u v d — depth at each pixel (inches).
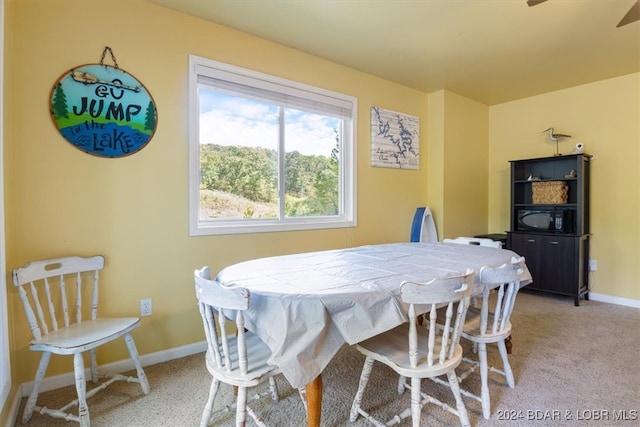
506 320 69.2
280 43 108.7
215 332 54.1
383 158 140.9
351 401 70.4
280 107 113.0
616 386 75.5
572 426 62.4
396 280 59.9
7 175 67.9
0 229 61.3
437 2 86.0
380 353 58.6
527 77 138.2
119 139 82.7
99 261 78.3
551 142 156.6
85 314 79.7
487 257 82.5
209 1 86.1
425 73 134.0
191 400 71.7
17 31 71.2
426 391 74.2
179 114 91.0
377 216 139.8
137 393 74.1
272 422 64.1
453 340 56.6
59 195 76.0
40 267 68.9
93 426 63.1
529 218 152.4
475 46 110.8
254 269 68.7
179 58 90.9
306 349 48.6
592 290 146.0
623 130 137.3
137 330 86.0
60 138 75.9
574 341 100.4
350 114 129.8
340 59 121.0
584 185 140.9
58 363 77.0
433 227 152.1
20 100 71.6
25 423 63.9
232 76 99.8
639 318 120.7
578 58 119.8
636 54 116.5
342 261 77.2
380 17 93.2
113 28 81.7
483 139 174.4
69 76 76.4
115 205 82.7
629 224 136.7
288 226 112.6
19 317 72.4
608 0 84.4
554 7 87.9
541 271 145.3
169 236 90.0
